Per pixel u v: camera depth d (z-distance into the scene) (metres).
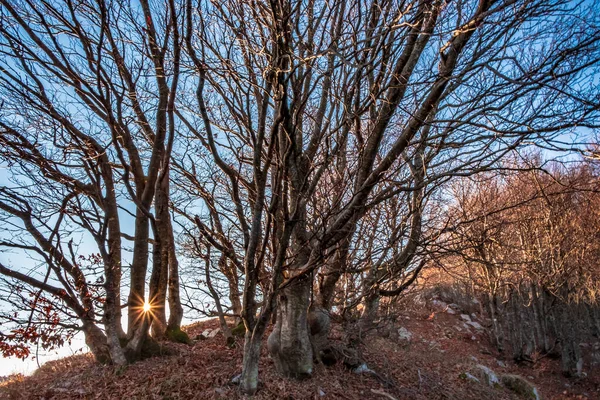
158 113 7.55
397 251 8.18
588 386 14.64
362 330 8.23
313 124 7.96
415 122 5.57
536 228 14.16
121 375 6.57
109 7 6.35
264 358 7.61
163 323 9.11
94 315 6.88
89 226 6.52
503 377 10.38
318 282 8.38
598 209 15.00
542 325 16.81
